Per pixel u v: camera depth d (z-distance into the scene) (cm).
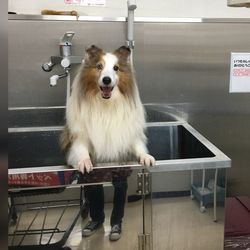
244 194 182
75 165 106
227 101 173
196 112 172
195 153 142
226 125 175
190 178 106
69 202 101
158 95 168
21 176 97
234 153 179
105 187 102
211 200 108
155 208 106
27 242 100
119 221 104
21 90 161
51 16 154
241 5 160
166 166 104
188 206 107
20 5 166
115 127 120
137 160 113
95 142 120
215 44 166
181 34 163
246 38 167
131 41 151
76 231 103
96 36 158
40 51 157
